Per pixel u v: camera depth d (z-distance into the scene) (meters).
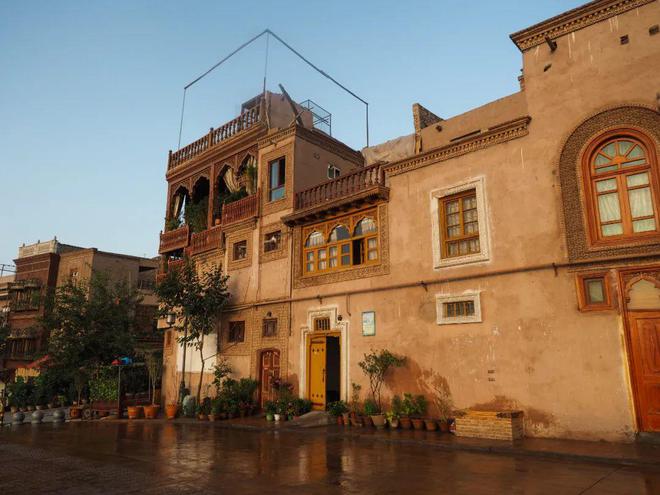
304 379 16.31
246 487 7.41
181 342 19.09
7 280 41.88
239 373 18.91
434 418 12.72
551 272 11.30
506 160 12.49
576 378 10.56
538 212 11.73
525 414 11.14
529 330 11.41
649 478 7.29
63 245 40.16
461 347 12.53
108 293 26.19
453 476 7.71
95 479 8.27
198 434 13.88
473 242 13.03
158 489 7.42
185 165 24.16
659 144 10.31
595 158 11.21
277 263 18.33
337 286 15.98
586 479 7.30
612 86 11.09
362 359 14.72
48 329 24.28
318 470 8.49
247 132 20.83
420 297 13.65
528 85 12.41
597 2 11.41
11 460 10.59
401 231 14.50
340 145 20.73
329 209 16.33
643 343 9.93
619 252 10.44
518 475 7.66
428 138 16.33
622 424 9.84
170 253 25.09
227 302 20.09
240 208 20.42
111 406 21.62
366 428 13.08
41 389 26.06
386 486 7.21
